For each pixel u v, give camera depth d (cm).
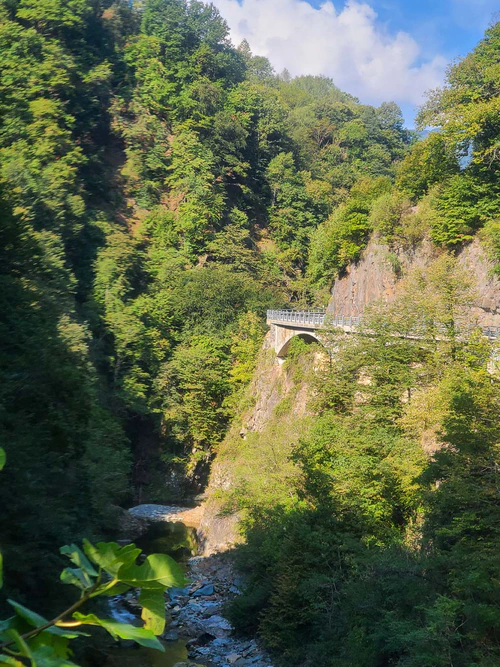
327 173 12069
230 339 7400
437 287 3325
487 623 1684
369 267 6384
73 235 7188
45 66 8025
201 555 4456
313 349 5328
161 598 193
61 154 7819
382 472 2803
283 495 3347
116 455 3594
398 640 1850
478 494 1927
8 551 1555
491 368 2761
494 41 5369
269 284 8844
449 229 5253
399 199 6206
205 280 7788
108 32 10394
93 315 6850
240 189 10150
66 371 2377
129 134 9444
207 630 2961
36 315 2591
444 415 2494
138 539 4906
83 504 2480
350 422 3350
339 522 2691
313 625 2448
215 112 10288
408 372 3369
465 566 1831
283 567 2638
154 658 2516
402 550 2266
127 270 7819
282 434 4031
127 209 9012
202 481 6675
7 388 2002
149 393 6981
